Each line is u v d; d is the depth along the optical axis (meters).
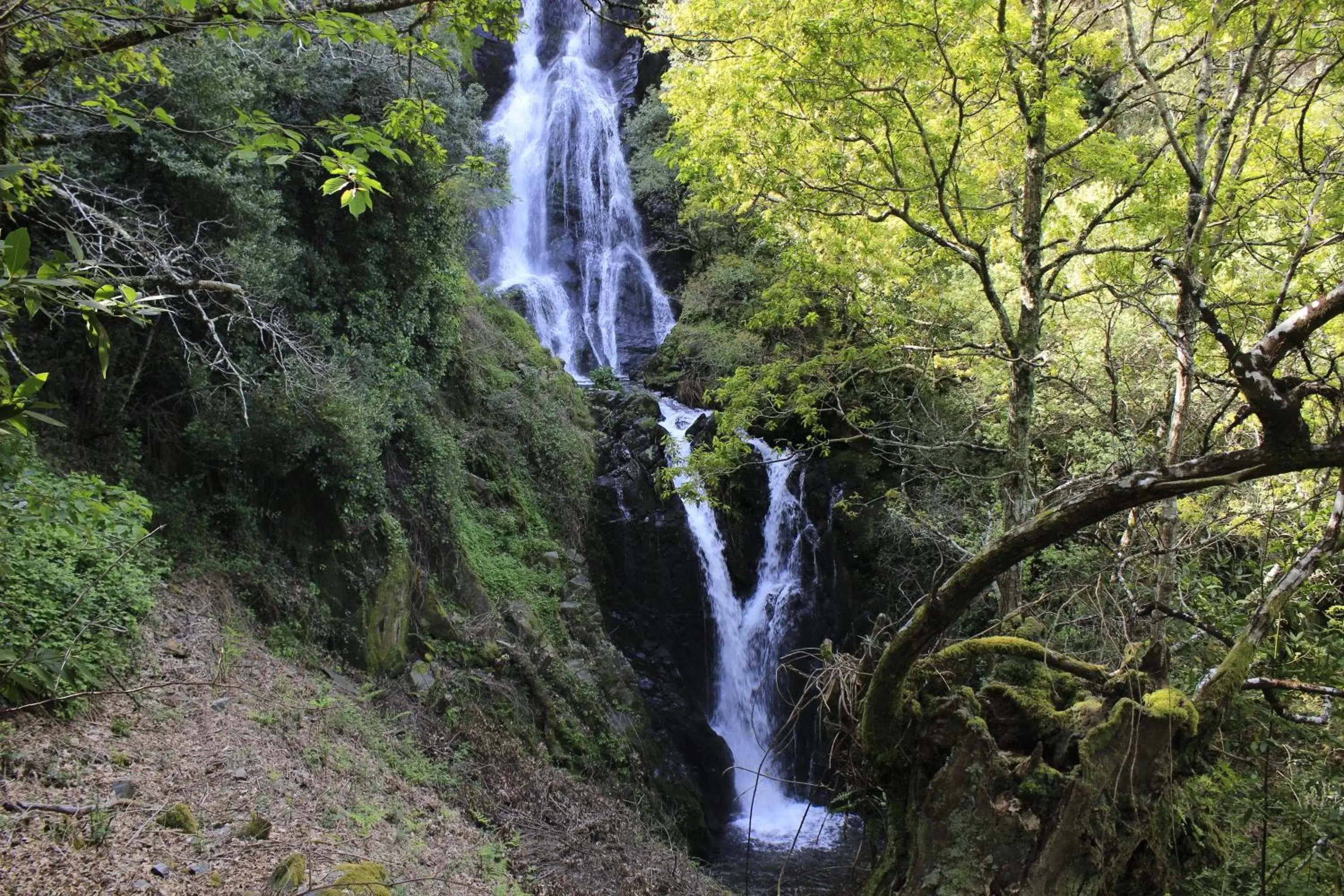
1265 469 3.71
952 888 4.32
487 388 15.05
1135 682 4.74
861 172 8.80
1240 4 6.58
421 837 7.02
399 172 11.14
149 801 5.29
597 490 15.77
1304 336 3.60
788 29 7.75
